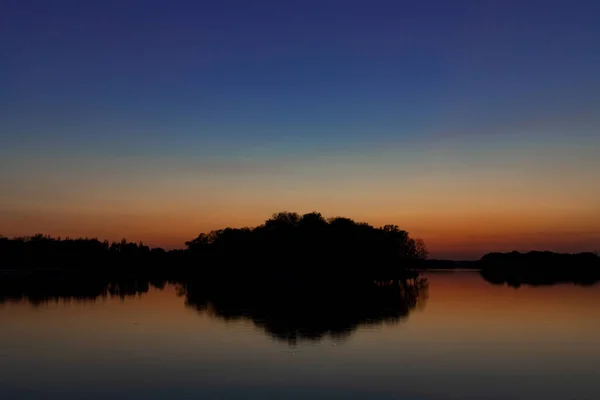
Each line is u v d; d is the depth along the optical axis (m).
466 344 44.06
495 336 48.12
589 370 35.34
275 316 64.19
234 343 44.78
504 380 32.91
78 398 29.50
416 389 31.02
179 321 59.34
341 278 149.88
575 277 194.50
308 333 49.91
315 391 30.55
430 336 48.00
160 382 32.47
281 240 157.75
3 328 54.12
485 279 187.12
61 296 98.81
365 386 31.52
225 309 73.00
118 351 41.59
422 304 79.81
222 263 192.25
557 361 37.91
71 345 44.19
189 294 105.06
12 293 106.12
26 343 45.25
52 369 35.78
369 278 165.88
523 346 43.38
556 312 67.31
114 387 31.50
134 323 57.75
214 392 30.39
